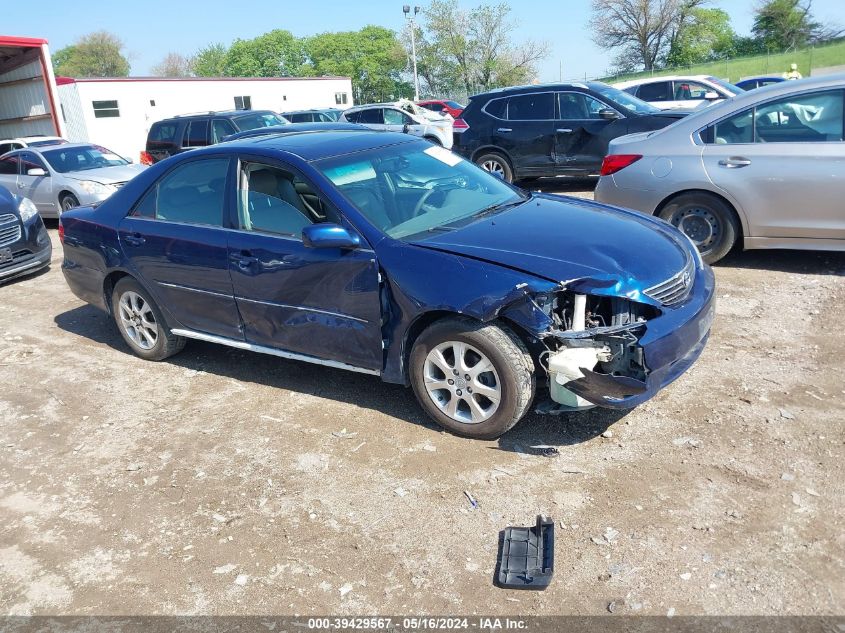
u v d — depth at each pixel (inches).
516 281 137.8
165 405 187.9
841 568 108.7
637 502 129.0
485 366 146.1
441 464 146.9
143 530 135.5
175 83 1189.1
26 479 157.9
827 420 149.6
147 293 207.5
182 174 196.5
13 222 325.4
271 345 182.9
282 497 141.2
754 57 1688.0
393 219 163.9
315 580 117.6
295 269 166.9
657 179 257.4
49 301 301.4
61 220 229.3
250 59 3196.4
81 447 169.8
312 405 179.5
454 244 151.3
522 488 136.3
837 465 133.9
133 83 1139.3
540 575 112.2
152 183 203.5
